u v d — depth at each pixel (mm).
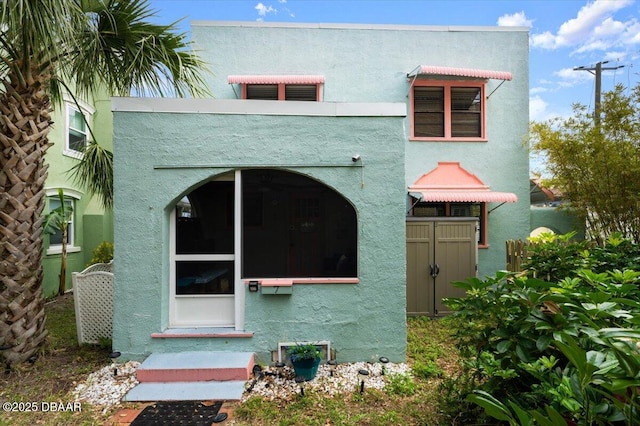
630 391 1504
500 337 2424
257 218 4574
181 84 5262
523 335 2314
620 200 6508
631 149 6375
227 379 3967
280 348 4418
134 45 4648
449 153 8164
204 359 4176
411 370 4262
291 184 4617
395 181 4523
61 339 5273
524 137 8078
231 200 4645
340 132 4520
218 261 4621
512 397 2229
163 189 4418
